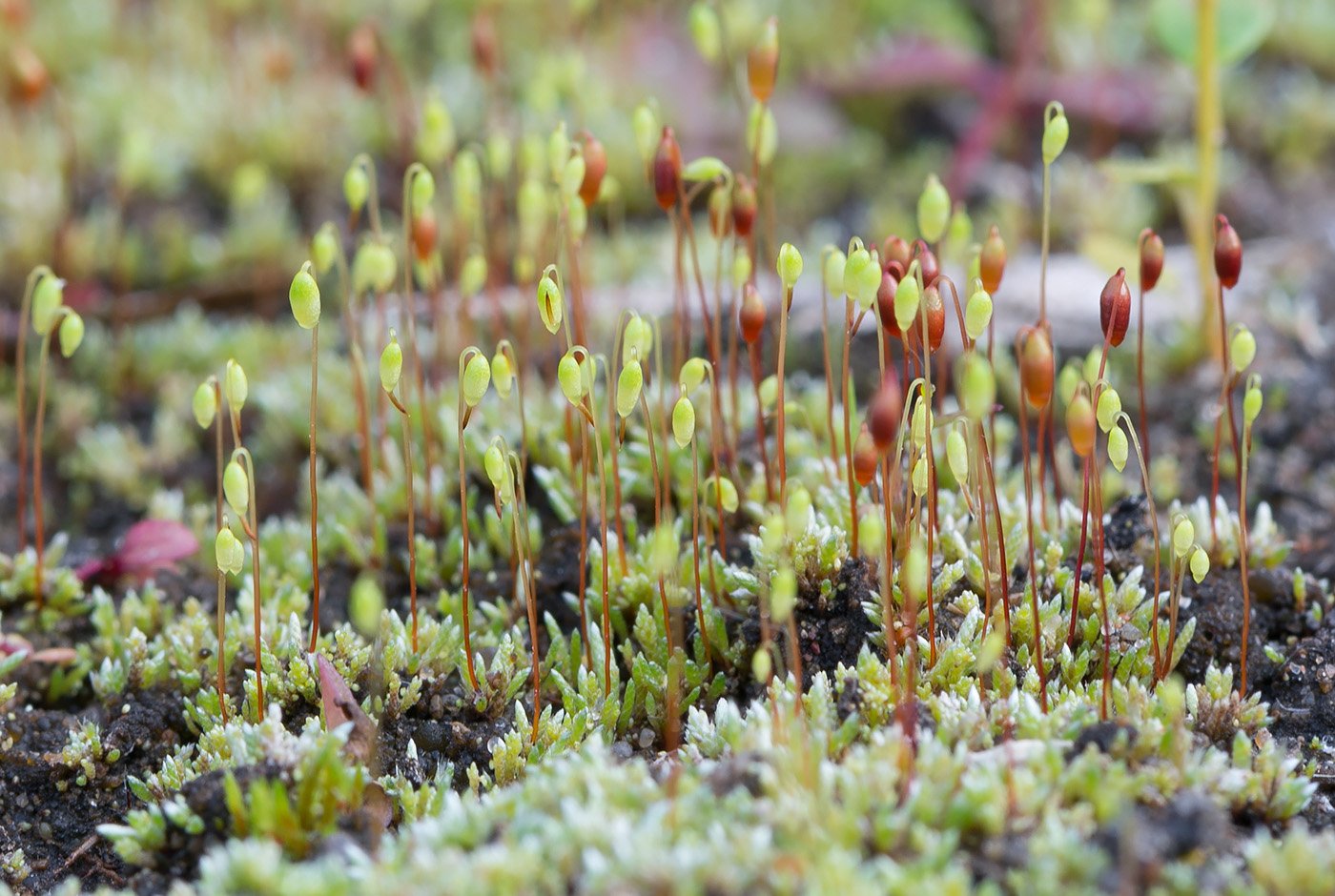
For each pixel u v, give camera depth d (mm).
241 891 95
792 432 114
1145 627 105
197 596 113
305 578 111
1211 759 98
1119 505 110
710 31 112
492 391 118
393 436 117
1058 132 103
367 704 104
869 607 104
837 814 95
